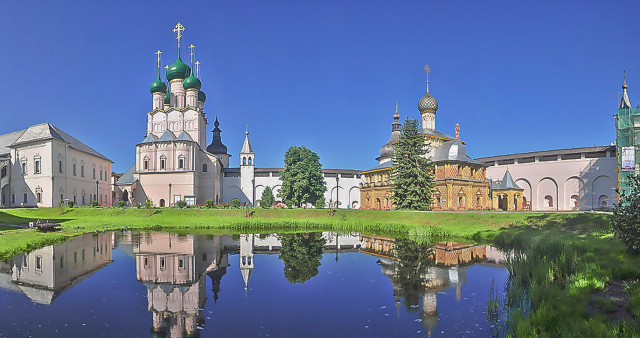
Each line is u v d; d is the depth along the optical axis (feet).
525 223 112.16
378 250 91.50
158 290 54.39
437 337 36.88
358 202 277.64
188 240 108.58
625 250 59.88
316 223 151.12
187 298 50.42
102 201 248.73
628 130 157.38
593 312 38.24
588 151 192.54
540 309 37.93
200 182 238.68
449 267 69.82
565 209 198.29
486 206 183.83
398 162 164.14
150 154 222.07
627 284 44.47
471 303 47.62
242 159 262.67
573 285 45.55
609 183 183.93
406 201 157.17
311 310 45.11
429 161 169.68
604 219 98.58
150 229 137.28
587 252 63.31
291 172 232.32
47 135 196.34
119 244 98.32
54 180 193.67
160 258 79.46
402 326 39.86
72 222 146.00
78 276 62.39
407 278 61.46
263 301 48.96
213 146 303.27
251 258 80.84
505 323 39.75
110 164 264.11
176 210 165.99
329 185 270.87
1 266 69.15
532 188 211.82
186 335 37.27
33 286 55.72
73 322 40.75
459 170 175.22
